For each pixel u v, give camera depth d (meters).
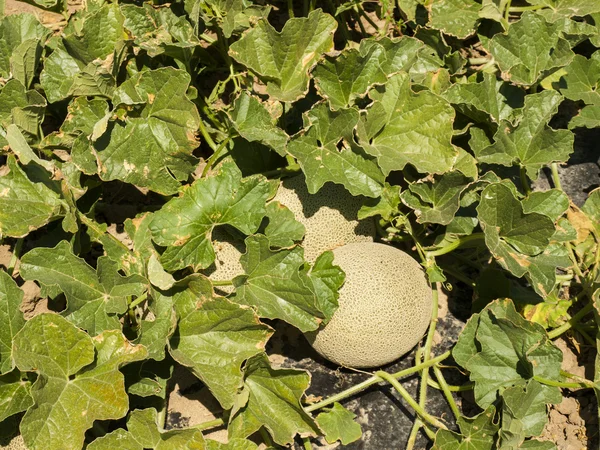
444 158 0.97
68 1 1.24
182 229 0.89
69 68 1.02
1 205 0.91
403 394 0.91
